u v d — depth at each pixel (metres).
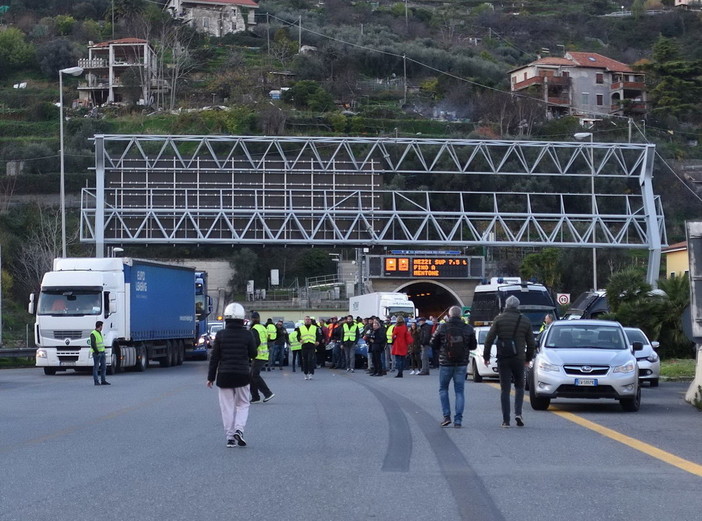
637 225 54.62
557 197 94.19
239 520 9.90
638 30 176.38
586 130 104.56
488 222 94.38
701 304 23.64
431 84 131.38
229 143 99.44
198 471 13.16
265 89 123.62
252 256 101.56
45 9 159.75
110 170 51.84
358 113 113.38
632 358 21.84
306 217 53.22
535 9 192.75
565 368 21.55
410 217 53.91
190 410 22.69
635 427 18.61
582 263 87.19
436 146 95.62
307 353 36.28
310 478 12.52
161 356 47.81
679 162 98.75
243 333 15.88
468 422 19.59
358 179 53.03
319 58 134.50
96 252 50.97
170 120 107.00
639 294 42.25
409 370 44.59
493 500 10.91
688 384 32.50
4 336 63.91
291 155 98.19
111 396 27.59
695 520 9.80
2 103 117.50
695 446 15.70
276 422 19.66
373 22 173.50
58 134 108.06
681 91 118.25
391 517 10.01
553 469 13.22
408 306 56.84
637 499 10.96
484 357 18.67
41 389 31.23
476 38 173.62
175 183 52.12
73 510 10.52
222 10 154.62
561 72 125.31
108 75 125.50
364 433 17.61
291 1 178.88
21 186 92.88
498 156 94.44
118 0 149.12
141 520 9.95
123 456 14.74
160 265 45.91
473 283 81.69
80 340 39.41
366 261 80.19
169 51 137.62
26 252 74.75
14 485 12.19
